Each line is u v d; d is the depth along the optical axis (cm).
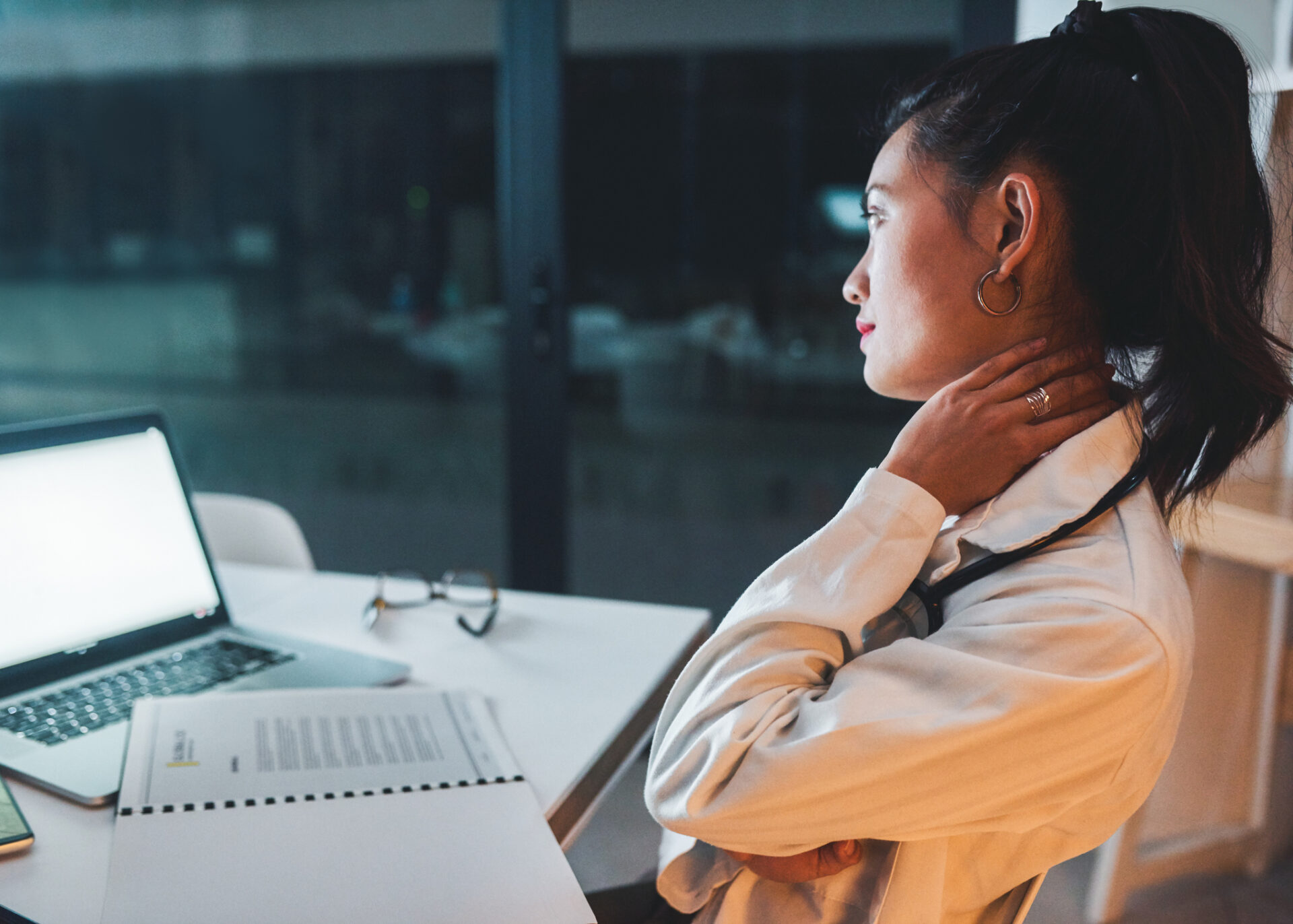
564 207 235
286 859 72
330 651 115
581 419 970
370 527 493
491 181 1392
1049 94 62
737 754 60
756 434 882
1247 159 61
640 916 91
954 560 65
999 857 65
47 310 1709
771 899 69
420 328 1486
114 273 1712
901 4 498
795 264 959
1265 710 193
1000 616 58
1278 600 188
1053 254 64
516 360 244
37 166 1681
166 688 103
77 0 1086
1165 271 61
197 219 1642
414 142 1421
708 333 1062
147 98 1598
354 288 1541
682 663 121
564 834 85
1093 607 55
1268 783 194
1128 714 54
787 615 64
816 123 719
